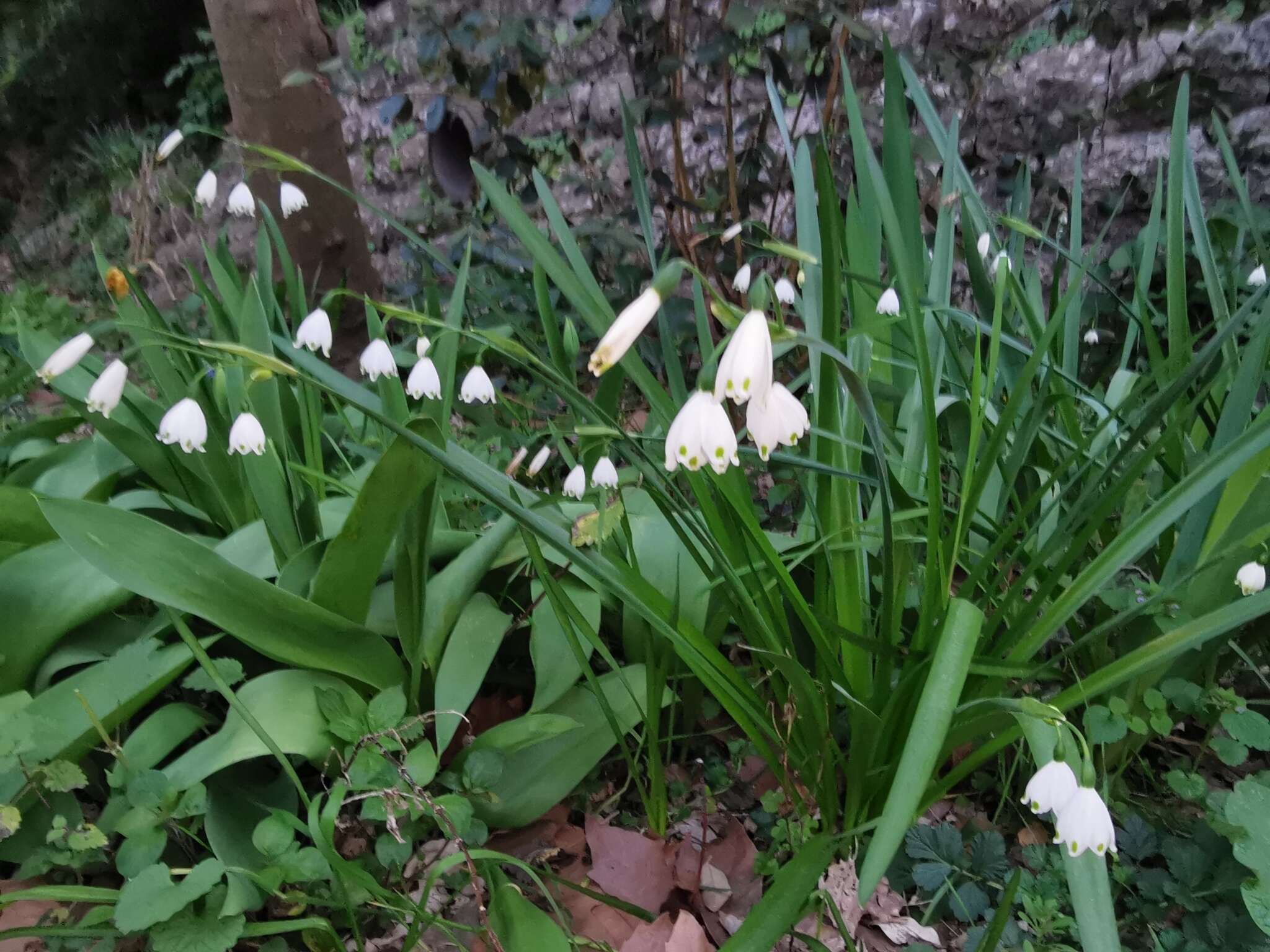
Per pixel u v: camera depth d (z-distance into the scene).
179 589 0.29
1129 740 0.35
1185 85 0.38
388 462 0.28
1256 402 0.52
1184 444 0.37
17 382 0.62
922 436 0.37
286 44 0.65
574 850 0.35
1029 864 0.33
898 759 0.32
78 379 0.43
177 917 0.27
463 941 0.31
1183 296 0.38
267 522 0.36
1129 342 0.46
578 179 0.77
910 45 0.76
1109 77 0.71
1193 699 0.33
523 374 0.70
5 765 0.28
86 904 0.31
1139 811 0.35
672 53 0.69
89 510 0.29
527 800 0.33
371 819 0.33
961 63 0.65
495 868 0.31
